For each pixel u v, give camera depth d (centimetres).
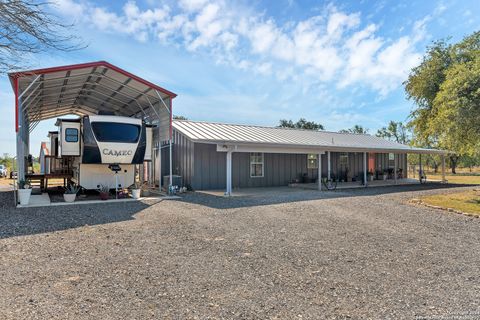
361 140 2178
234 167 1580
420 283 359
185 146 1515
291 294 326
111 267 401
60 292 322
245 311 286
